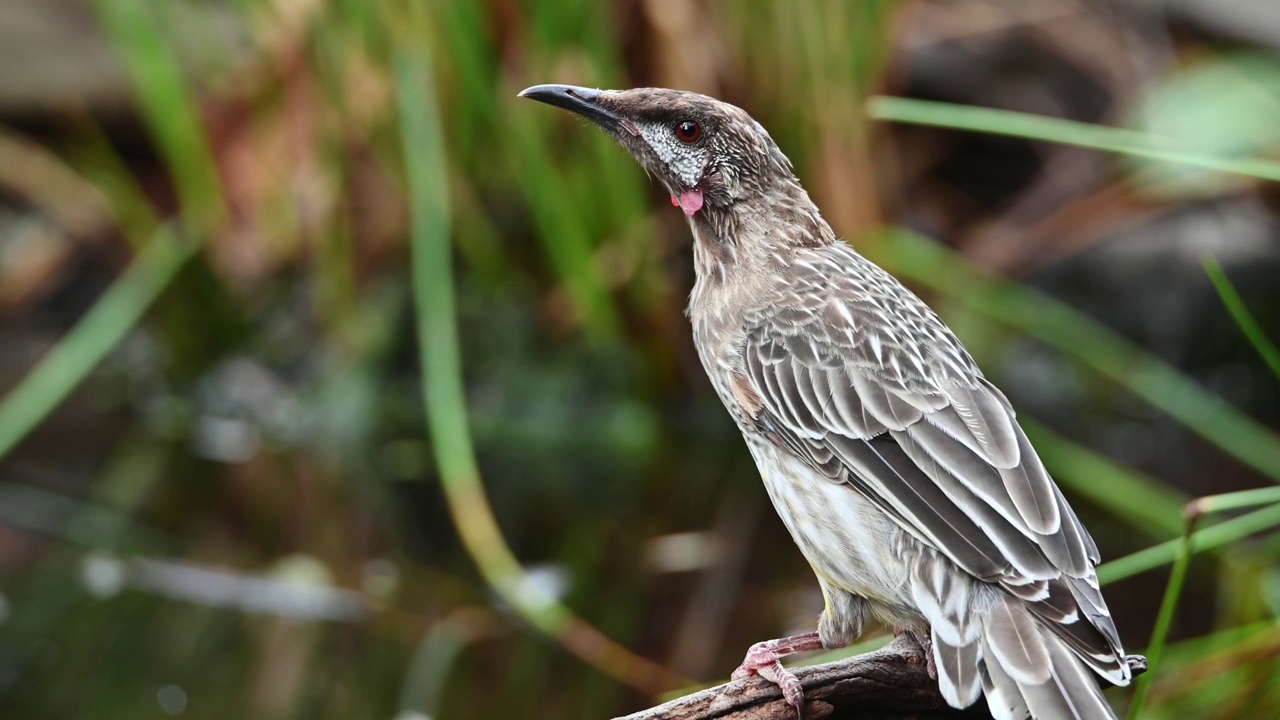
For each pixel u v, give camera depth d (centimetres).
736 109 776
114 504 1241
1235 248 1375
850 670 655
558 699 950
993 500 634
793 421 709
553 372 1373
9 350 1489
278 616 1064
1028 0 1469
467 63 1258
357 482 1289
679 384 1373
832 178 1284
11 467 1302
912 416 675
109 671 980
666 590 1091
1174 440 1298
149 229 1475
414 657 1004
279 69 1378
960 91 1455
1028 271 1411
